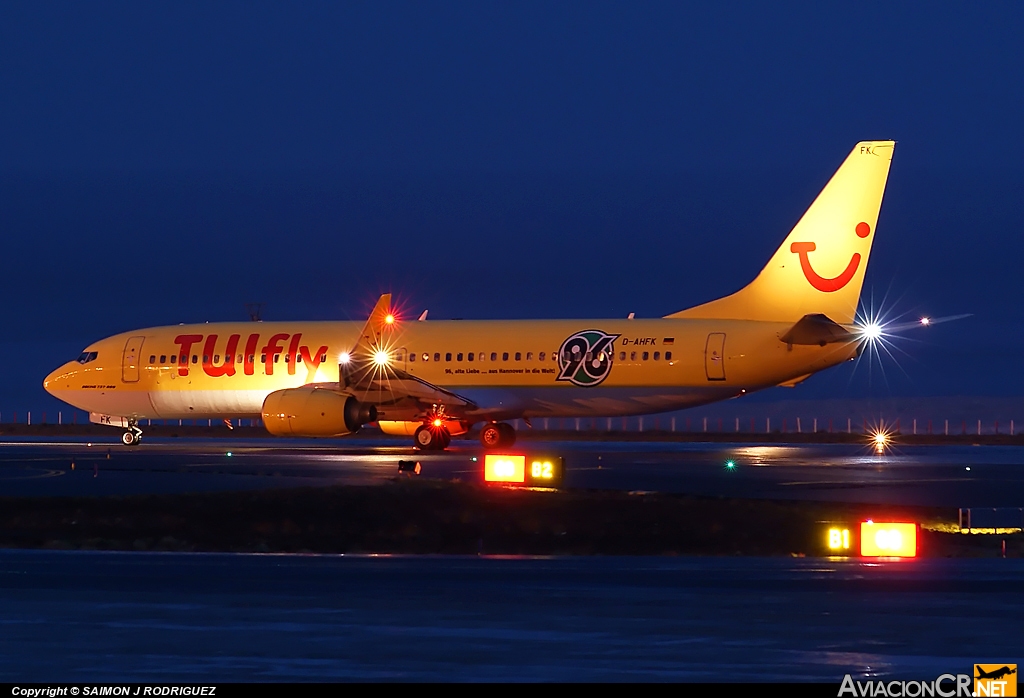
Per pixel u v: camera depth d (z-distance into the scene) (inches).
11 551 3289.9
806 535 4598.9
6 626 2145.7
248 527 4879.4
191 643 2014.0
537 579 2731.3
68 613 2277.3
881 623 2190.0
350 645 2007.9
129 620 2213.3
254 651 1958.7
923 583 2657.5
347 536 4749.0
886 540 3442.4
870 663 1892.2
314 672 1828.2
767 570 2888.8
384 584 2655.0
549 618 2239.2
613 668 1859.0
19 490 5570.9
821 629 2138.3
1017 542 4197.8
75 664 1870.1
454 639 2053.4
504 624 2180.1
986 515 4503.0
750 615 2266.2
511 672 1831.9
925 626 2161.7
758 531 4717.0
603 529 4810.5
